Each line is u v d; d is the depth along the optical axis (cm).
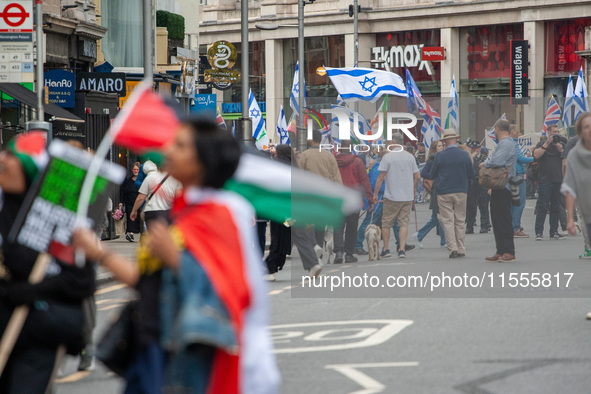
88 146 6988
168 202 4178
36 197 1433
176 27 12081
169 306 1264
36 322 1627
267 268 4381
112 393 2259
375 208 4006
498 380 2295
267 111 19388
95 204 1537
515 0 16125
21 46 5434
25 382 1625
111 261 1338
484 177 3862
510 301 3447
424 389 2225
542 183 5134
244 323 1255
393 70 17800
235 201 1257
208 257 1212
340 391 2220
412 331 2945
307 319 3216
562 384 2241
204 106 12062
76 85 8356
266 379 1264
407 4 17350
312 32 18575
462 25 16825
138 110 1295
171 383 1229
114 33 10569
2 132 6831
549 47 16188
